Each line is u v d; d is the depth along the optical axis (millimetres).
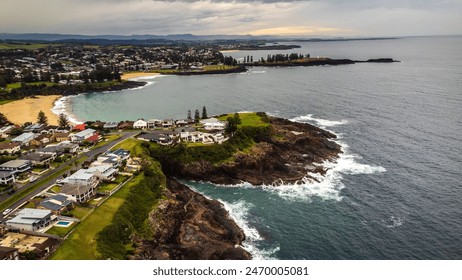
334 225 93688
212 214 97000
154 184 107250
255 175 124250
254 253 82250
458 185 114312
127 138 142500
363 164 132750
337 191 112812
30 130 158000
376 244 85438
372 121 188875
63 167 113562
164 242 84625
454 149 145125
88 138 139125
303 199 108438
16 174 106875
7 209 86500
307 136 151500
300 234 89875
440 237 87750
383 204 103938
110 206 89812
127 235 82188
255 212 101062
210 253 80062
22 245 72438
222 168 125375
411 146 150000
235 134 140750
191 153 128125
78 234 77562
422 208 101250
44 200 88062
